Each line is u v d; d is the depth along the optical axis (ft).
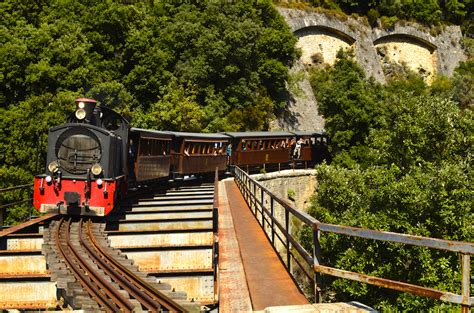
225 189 97.30
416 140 82.43
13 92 113.91
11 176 95.55
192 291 29.53
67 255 34.06
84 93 122.42
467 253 15.46
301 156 154.30
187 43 172.55
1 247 40.22
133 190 69.62
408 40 282.15
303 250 25.45
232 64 178.09
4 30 116.98
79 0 151.84
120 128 58.03
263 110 184.96
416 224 63.98
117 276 27.32
